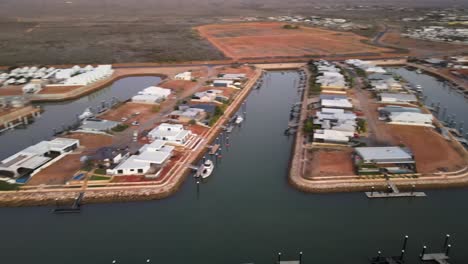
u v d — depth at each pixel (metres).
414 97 104.19
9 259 46.53
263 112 101.50
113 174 62.53
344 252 47.75
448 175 62.75
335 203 57.97
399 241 49.66
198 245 49.06
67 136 79.75
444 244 48.88
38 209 55.88
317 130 79.38
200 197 59.88
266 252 47.81
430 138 77.94
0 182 60.09
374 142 75.69
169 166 66.50
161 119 90.06
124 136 79.62
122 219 54.16
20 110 98.44
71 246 48.84
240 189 62.41
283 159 73.62
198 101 103.50
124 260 46.44
